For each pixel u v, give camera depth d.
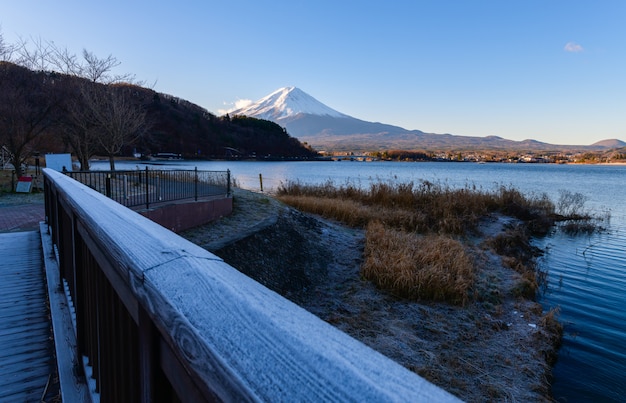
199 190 11.20
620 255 11.49
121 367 1.26
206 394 0.53
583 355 5.34
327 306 6.57
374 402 0.33
